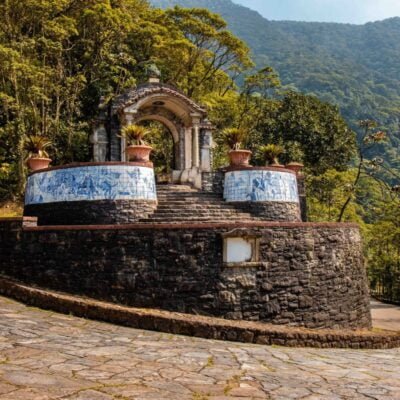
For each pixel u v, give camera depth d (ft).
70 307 32.60
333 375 22.41
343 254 40.47
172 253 34.81
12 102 74.38
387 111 252.21
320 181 104.42
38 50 83.30
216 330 30.53
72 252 36.73
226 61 119.65
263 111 117.19
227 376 20.39
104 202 42.39
